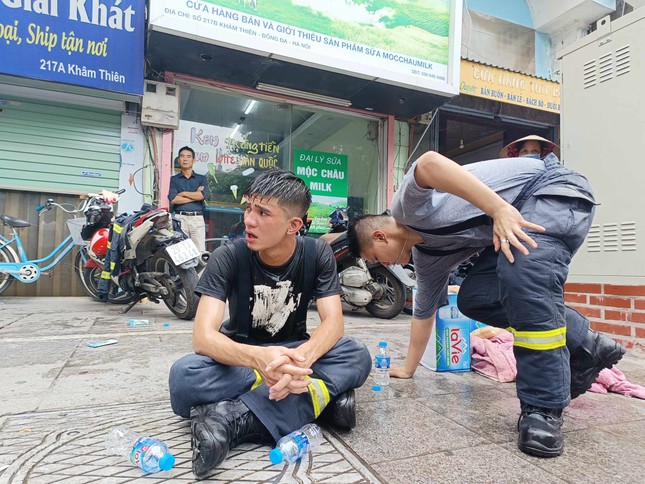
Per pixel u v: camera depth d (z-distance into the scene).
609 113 3.05
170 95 5.34
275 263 1.49
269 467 1.22
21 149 5.11
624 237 2.92
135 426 1.50
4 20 4.45
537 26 8.14
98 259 4.31
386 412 1.69
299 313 1.61
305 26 5.15
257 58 5.05
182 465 1.21
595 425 1.60
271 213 1.34
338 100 6.21
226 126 6.00
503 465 1.25
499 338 2.57
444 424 1.57
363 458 1.28
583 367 1.66
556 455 1.30
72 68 4.70
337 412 1.45
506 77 6.62
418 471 1.20
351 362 1.51
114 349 2.64
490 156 8.98
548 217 1.45
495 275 1.71
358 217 1.86
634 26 2.91
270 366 1.21
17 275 4.59
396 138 7.00
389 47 5.64
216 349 1.32
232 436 1.28
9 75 4.56
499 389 2.01
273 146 6.29
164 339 2.93
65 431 1.44
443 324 2.34
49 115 5.19
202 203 5.35
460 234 1.63
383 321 4.27
